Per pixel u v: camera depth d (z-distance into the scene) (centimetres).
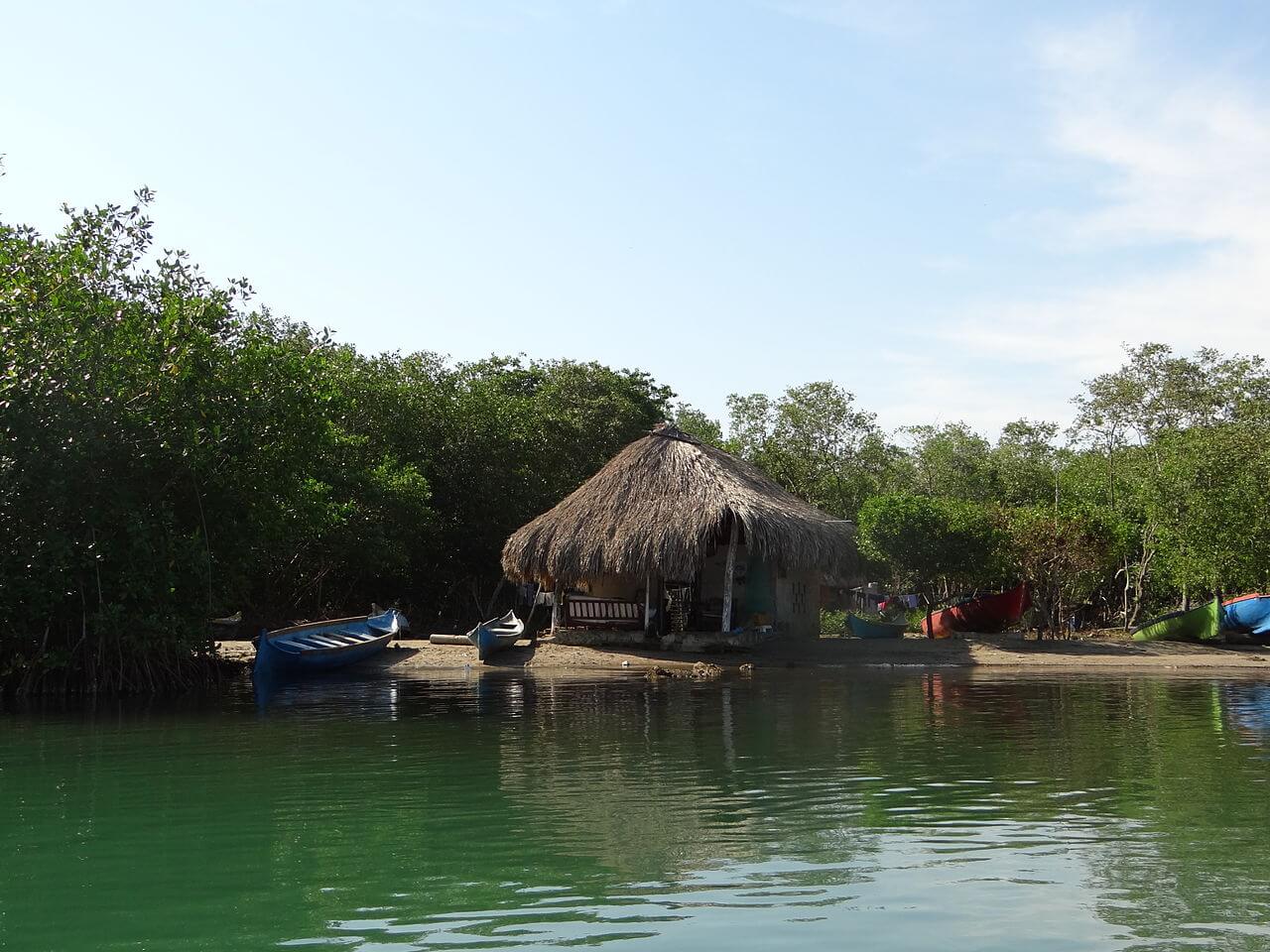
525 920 573
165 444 1783
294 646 2103
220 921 578
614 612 2600
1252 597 2648
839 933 550
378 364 3619
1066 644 2652
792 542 2384
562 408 4081
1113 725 1328
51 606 1736
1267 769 1005
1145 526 3347
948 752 1116
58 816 833
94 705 1647
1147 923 564
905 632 3241
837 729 1300
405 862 690
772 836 751
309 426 1994
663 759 1082
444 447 3491
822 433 4669
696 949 527
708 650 2492
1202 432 3053
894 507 2828
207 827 791
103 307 1734
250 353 1905
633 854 705
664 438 2705
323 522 2275
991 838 742
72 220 1827
